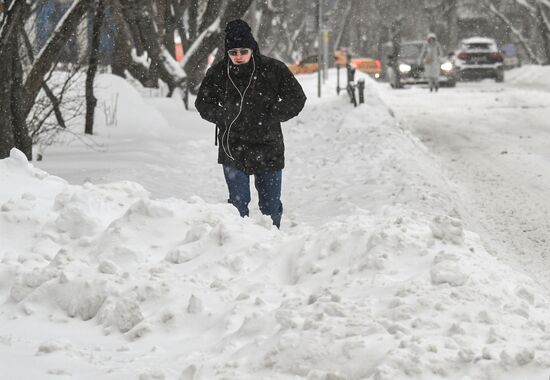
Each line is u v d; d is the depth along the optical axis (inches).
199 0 3289.9
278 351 467.8
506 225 1143.6
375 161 1585.9
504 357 441.7
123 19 2578.7
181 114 2509.8
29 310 609.3
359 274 590.9
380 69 5556.1
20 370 488.4
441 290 534.9
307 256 640.4
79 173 1470.2
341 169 1541.6
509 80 4940.9
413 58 4175.7
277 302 583.8
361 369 452.1
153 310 594.2
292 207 1246.9
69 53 1966.0
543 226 1129.4
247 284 619.2
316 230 701.9
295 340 470.6
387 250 600.4
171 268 666.2
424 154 1801.2
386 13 7445.9
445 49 7308.1
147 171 1549.0
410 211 762.2
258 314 530.0
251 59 871.1
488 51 4722.0
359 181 1400.1
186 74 2743.6
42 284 622.5
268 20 3730.3
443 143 2043.6
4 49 1289.4
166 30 3031.5
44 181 853.2
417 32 7667.3
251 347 489.1
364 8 7529.5
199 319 575.5
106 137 2010.3
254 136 887.7
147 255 686.5
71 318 603.5
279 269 648.4
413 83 4138.8
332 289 567.5
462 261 577.6
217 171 1625.2
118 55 2785.4
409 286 541.3
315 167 1614.2
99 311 595.2
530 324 505.7
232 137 891.4
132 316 578.6
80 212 740.0
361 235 632.4
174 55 3075.8
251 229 724.7
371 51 7647.6
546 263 941.2
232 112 879.7
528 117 2539.4
